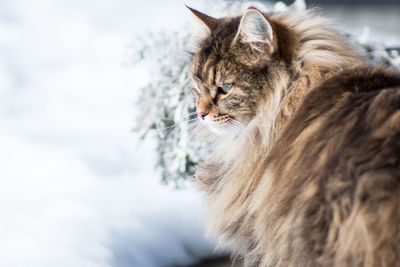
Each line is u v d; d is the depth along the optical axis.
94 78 6.14
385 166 2.03
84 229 3.47
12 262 3.02
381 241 2.01
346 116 2.35
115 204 3.91
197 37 3.24
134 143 5.05
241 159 2.84
